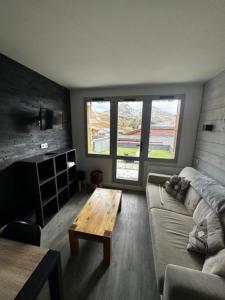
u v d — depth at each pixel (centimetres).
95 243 195
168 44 159
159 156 336
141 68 222
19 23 127
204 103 279
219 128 219
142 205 288
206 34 141
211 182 195
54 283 102
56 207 261
